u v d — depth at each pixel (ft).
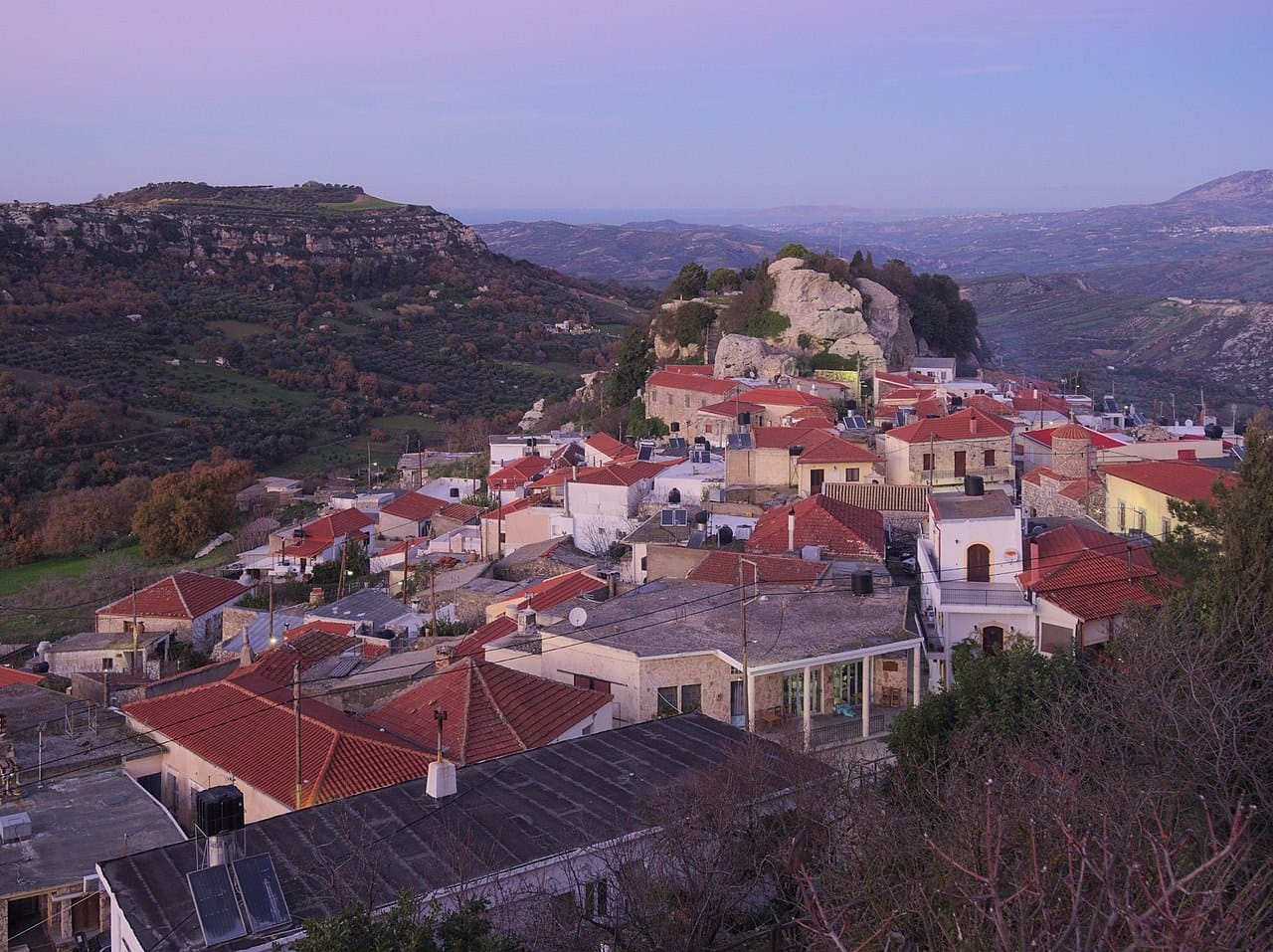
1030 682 93.09
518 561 203.92
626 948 63.36
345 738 95.71
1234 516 93.20
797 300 363.15
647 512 219.00
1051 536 143.64
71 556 307.17
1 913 77.05
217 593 211.00
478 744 97.35
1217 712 74.59
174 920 64.28
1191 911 36.70
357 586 230.68
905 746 90.43
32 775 98.58
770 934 64.64
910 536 174.19
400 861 70.23
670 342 388.57
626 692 113.19
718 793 74.64
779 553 155.12
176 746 103.81
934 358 388.37
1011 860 52.54
